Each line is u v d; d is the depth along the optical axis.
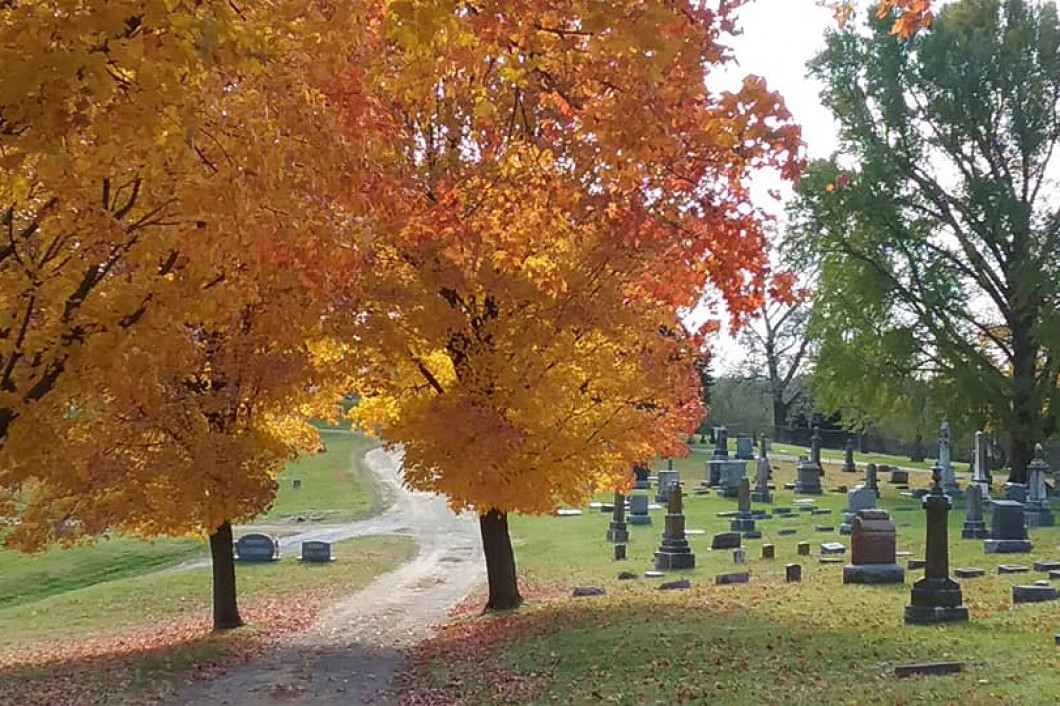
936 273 42.91
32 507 15.34
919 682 10.02
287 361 15.62
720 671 11.69
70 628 22.50
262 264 8.04
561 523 38.84
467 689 12.83
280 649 17.03
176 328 10.02
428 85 8.79
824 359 45.62
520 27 7.57
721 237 9.12
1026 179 43.28
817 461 48.75
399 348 15.59
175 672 14.69
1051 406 40.22
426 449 15.51
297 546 36.94
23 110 5.90
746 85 8.21
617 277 15.09
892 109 43.06
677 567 24.14
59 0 5.77
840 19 9.57
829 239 45.59
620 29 6.80
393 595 25.11
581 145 9.20
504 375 15.47
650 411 17.64
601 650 13.70
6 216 9.26
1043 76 41.50
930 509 13.95
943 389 42.78
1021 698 8.86
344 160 7.35
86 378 9.91
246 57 6.14
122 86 6.25
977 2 42.47
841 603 15.74
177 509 15.34
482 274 15.16
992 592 16.38
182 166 7.43
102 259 9.28
